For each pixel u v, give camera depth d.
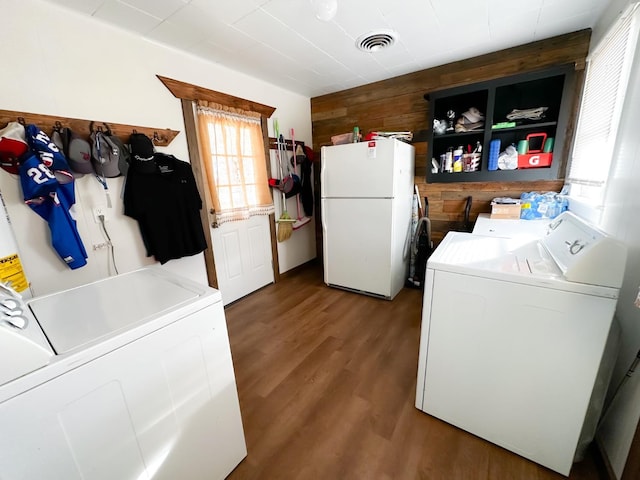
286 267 3.54
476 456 1.23
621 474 0.96
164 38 1.97
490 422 1.25
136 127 1.93
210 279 2.55
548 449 1.14
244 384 1.71
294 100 3.31
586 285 0.94
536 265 1.14
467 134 2.44
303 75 2.76
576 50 2.08
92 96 1.73
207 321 1.01
